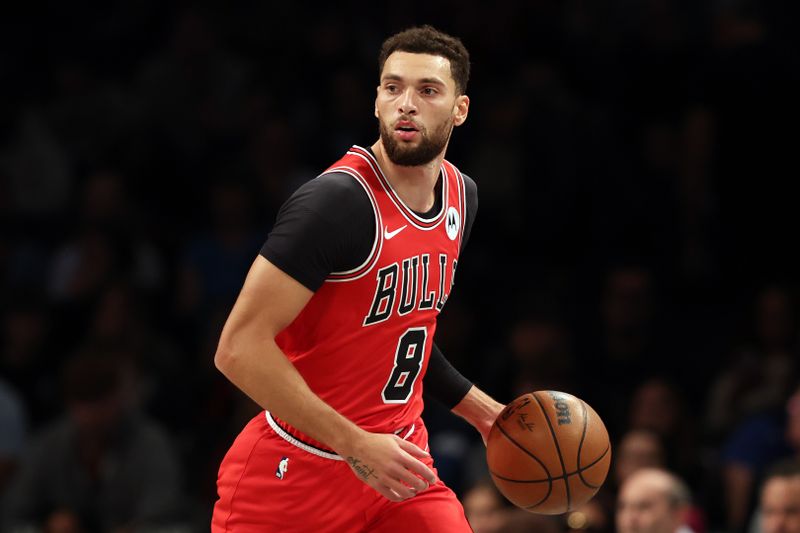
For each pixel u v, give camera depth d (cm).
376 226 1205
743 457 2566
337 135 3666
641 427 2638
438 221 1272
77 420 2478
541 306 3152
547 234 3491
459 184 1328
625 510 1973
